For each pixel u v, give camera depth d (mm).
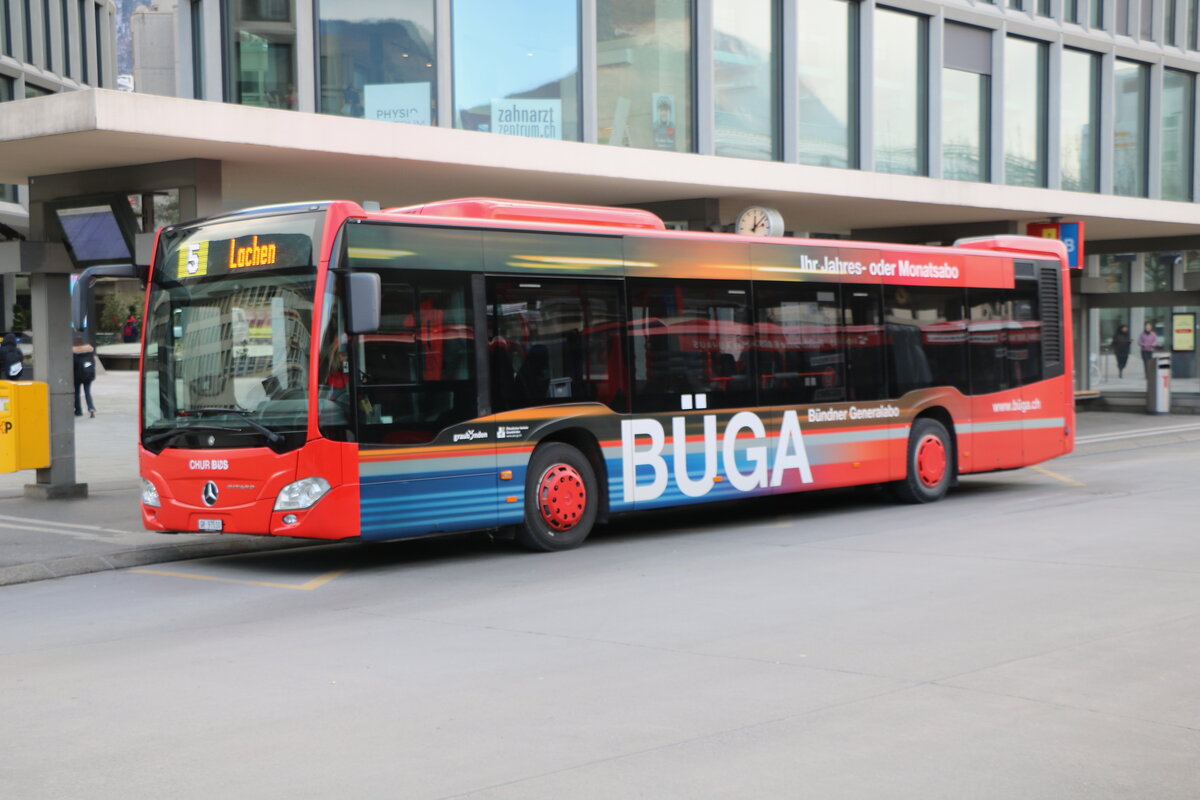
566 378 11992
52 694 6809
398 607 9234
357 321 10188
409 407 10883
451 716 6133
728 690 6512
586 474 12188
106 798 5023
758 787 4996
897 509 14883
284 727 6008
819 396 14148
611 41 20156
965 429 15852
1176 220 25500
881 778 5086
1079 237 23984
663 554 11602
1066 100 28391
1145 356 32500
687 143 20969
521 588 9906
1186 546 11148
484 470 11359
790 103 22109
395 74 18875
